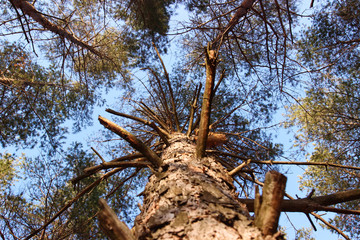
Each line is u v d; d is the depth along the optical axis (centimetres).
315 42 527
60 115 561
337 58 509
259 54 542
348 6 488
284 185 135
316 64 534
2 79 491
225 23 528
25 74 509
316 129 544
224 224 142
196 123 398
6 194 389
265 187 135
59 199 394
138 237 145
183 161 235
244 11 459
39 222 374
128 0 505
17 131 507
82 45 534
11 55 506
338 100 516
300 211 219
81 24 583
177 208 161
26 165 422
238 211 160
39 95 532
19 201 395
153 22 498
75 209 382
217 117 518
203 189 182
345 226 513
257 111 530
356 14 482
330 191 523
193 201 166
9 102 514
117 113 306
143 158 334
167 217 154
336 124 524
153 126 310
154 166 235
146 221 172
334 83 523
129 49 574
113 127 220
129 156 309
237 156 352
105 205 123
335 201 220
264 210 132
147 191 217
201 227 139
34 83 513
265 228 129
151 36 543
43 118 532
